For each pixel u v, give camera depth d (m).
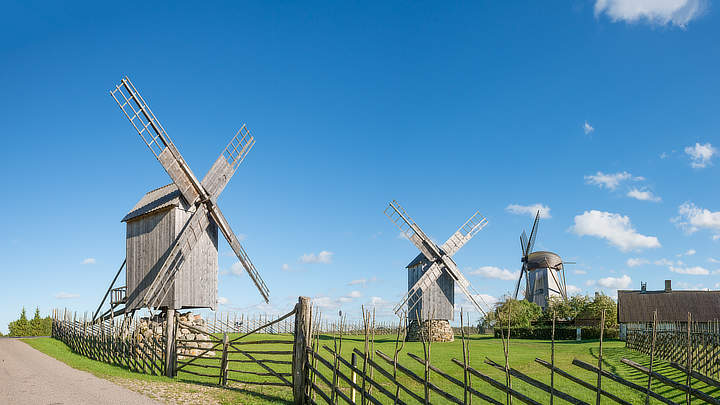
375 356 27.23
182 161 28.20
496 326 62.34
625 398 17.25
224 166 30.97
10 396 15.15
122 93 27.05
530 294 78.38
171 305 27.20
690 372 9.80
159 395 15.67
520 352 33.91
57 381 17.91
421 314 47.06
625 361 10.45
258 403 14.99
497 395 18.09
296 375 15.38
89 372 20.28
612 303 65.00
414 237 48.38
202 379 20.00
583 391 18.50
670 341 27.25
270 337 43.53
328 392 17.52
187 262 28.30
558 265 77.69
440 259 48.59
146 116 27.50
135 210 30.62
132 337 22.89
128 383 17.64
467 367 11.85
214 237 30.53
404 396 17.70
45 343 32.47
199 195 29.19
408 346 36.19
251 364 23.97
